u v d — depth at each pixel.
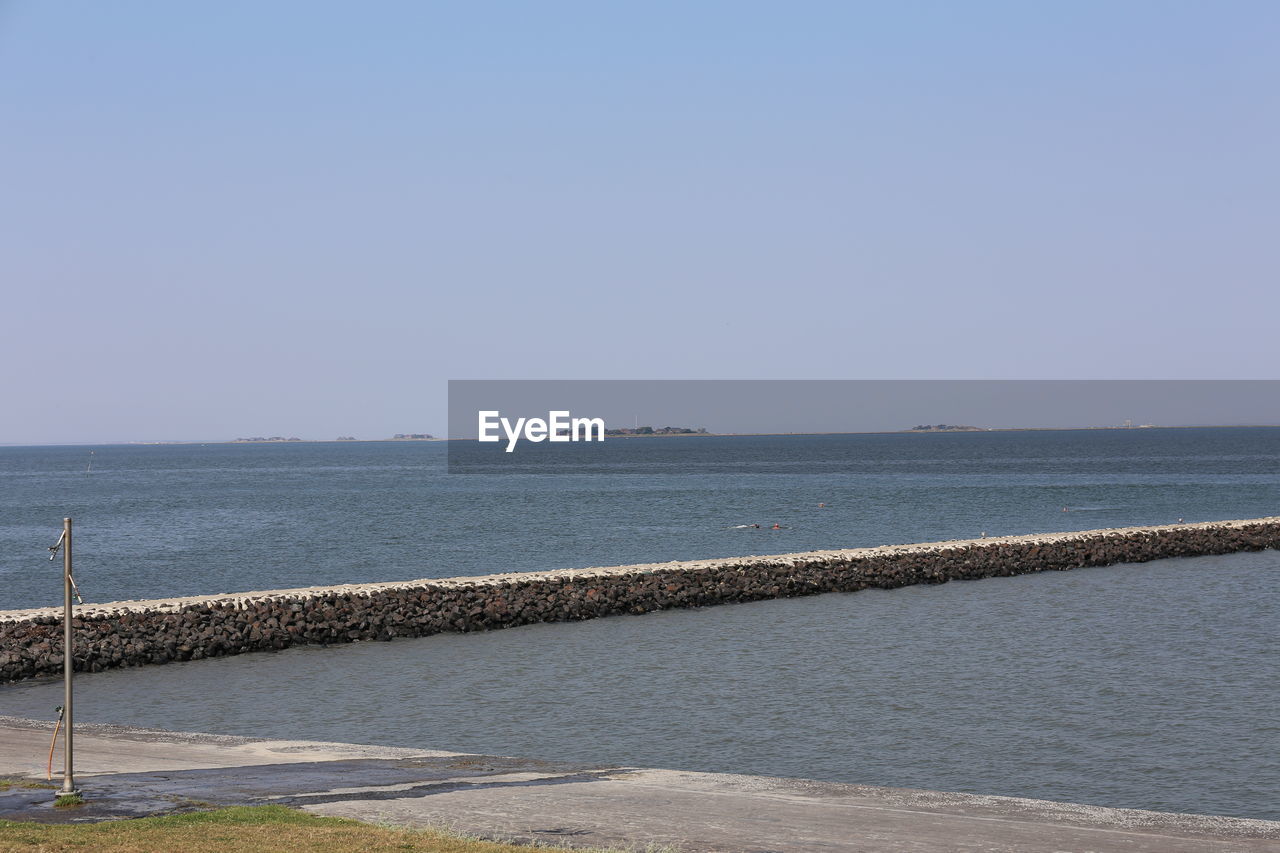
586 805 17.22
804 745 25.72
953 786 22.64
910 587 53.78
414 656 37.28
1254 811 20.97
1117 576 57.62
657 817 16.55
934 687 31.39
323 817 15.57
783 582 50.75
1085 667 33.97
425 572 64.06
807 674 33.34
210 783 18.22
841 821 16.45
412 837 14.55
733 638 39.94
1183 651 36.56
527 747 25.83
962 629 41.41
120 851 13.46
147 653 36.34
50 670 34.69
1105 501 118.75
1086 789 22.38
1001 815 16.97
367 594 42.53
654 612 46.44
